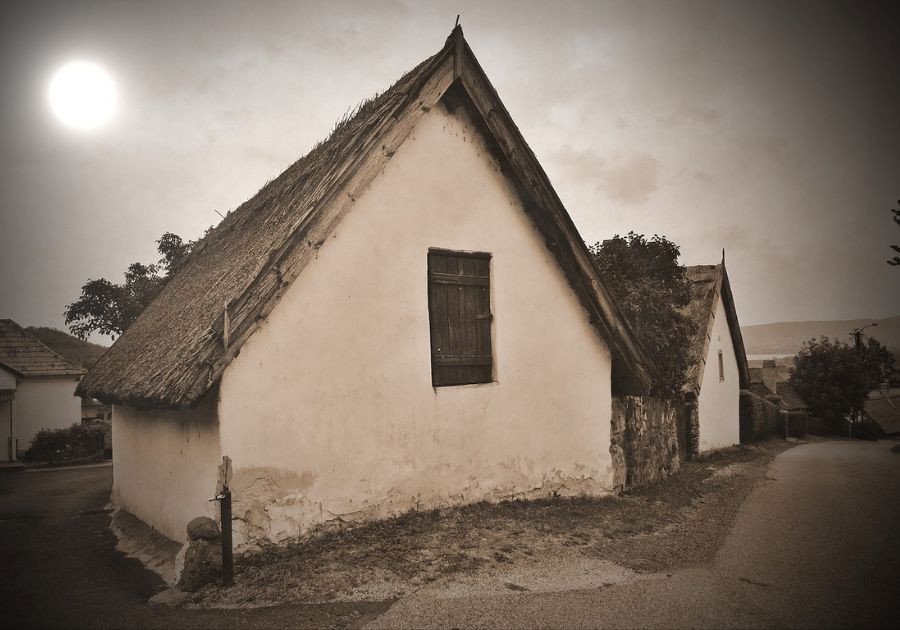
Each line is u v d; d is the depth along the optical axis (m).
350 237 7.54
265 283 6.73
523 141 9.10
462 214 8.78
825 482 14.30
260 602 5.49
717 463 18.47
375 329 7.71
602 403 10.38
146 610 5.51
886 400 45.06
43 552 8.04
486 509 8.52
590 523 8.42
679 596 5.77
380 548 6.82
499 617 5.19
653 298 14.29
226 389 6.45
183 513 7.18
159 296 14.81
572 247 9.75
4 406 23.88
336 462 7.23
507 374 9.16
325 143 10.77
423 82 8.20
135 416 9.54
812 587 6.11
